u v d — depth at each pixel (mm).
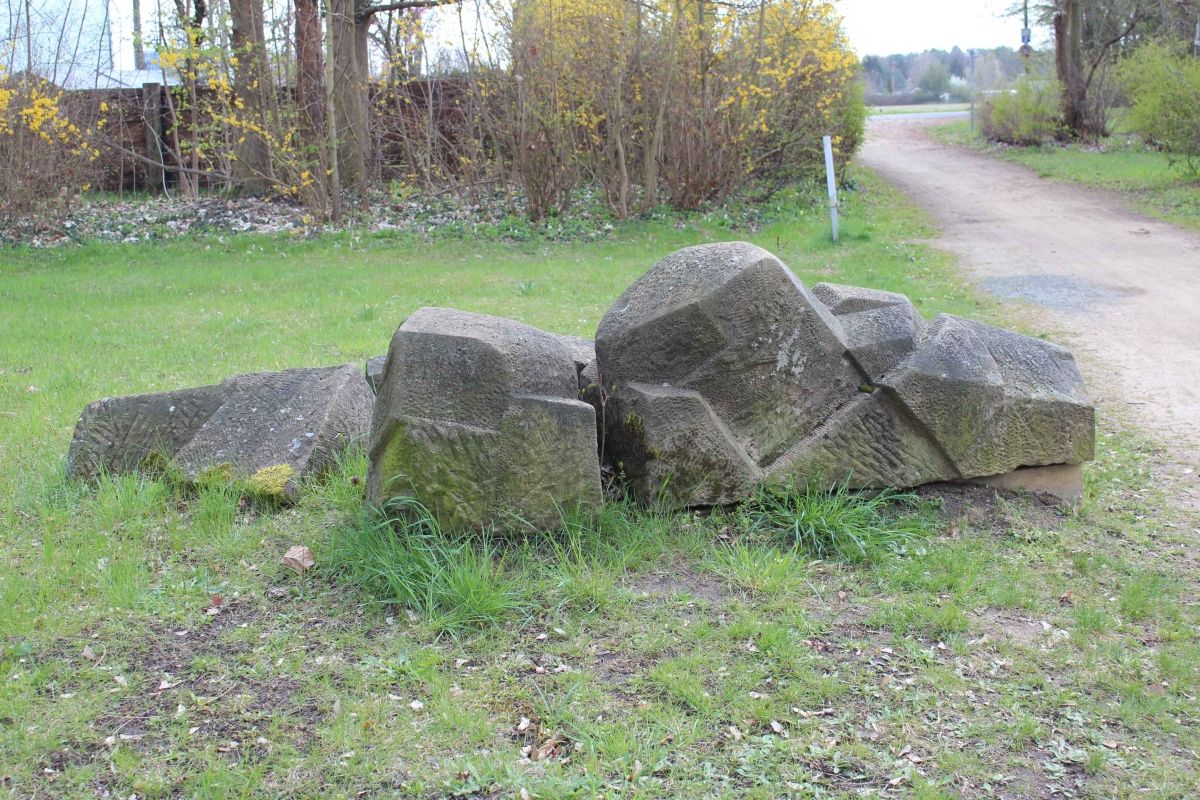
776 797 3156
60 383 7855
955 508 5102
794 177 21328
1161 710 3627
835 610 4266
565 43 17203
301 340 9398
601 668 3828
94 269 14422
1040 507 5262
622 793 3162
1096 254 14719
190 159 21172
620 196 17859
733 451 4805
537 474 4465
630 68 17641
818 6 19219
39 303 11727
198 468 5281
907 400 4910
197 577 4473
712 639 4000
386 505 4406
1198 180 21578
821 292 5434
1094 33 32750
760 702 3611
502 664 3846
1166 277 12844
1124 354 9094
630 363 4832
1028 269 13547
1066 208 19797
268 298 11938
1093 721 3564
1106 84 30875
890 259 14266
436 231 17062
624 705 3604
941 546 4809
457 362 4383
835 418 4934
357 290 12305
